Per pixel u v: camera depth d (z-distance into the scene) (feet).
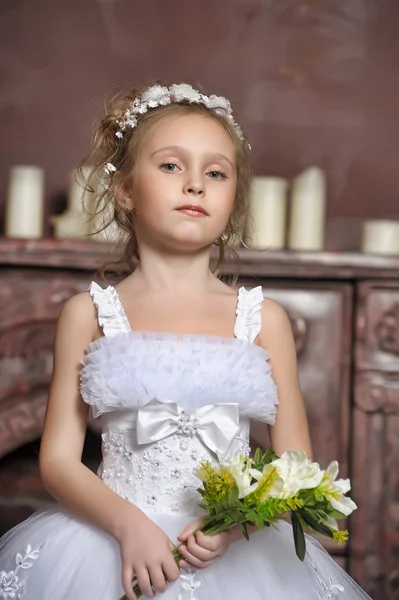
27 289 11.59
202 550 6.31
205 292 7.64
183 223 7.22
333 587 7.10
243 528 6.22
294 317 11.69
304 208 12.46
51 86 13.93
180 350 7.09
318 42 14.02
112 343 7.17
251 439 11.18
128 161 7.82
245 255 11.46
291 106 13.97
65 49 13.96
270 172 13.93
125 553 6.43
